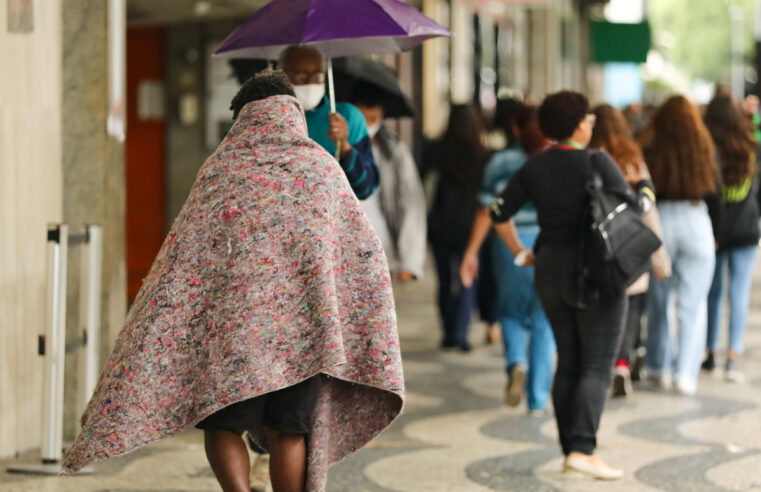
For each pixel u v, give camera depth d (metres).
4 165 13.34
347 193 8.75
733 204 19.34
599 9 64.56
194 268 8.48
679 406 17.16
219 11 31.23
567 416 12.95
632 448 14.36
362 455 14.03
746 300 19.67
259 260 8.38
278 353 8.30
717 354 21.16
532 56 53.28
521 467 13.42
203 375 8.38
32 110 13.68
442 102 39.19
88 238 13.19
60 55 14.08
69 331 14.22
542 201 12.84
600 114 15.94
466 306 22.98
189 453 13.82
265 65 13.60
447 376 20.09
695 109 17.61
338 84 14.33
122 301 14.69
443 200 22.44
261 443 9.47
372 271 8.70
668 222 17.77
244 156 8.66
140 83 33.66
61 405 12.77
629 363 17.45
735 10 121.31
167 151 33.72
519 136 16.72
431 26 11.52
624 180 12.68
